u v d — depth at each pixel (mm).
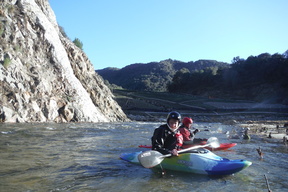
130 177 5156
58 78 22578
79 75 28312
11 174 4980
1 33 19703
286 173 5645
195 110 54281
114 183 4715
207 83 105250
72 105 22188
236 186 4672
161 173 5535
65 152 7453
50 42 23281
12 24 20688
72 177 5008
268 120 39594
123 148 8695
